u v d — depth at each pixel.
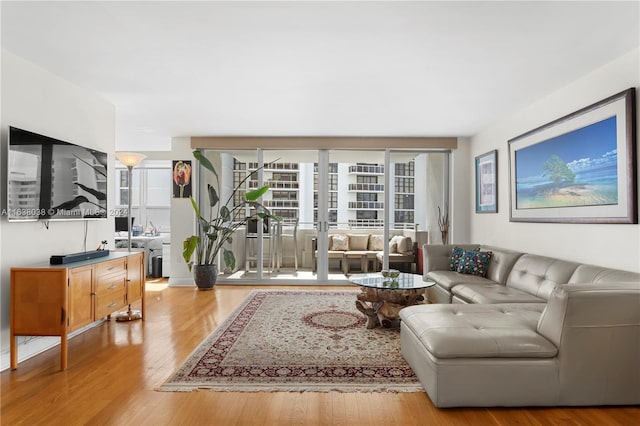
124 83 3.79
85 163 3.84
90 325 3.97
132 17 2.52
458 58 3.16
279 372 2.80
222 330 3.81
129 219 5.11
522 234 4.62
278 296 5.46
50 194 3.34
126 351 3.23
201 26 2.64
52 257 3.10
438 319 2.63
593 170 3.36
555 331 2.32
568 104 3.77
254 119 5.23
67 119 3.71
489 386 2.28
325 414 2.23
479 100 4.28
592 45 2.91
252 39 2.83
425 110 4.71
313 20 2.55
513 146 4.76
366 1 2.32
